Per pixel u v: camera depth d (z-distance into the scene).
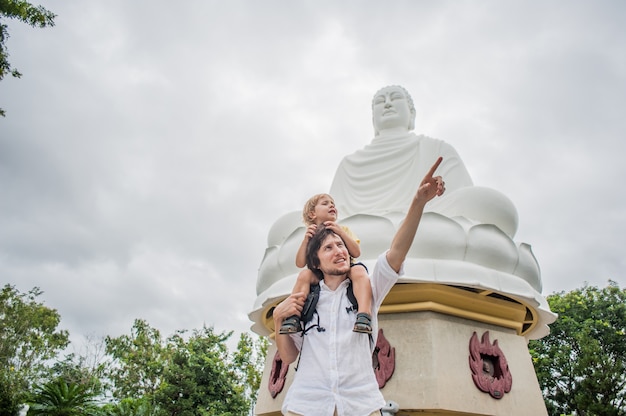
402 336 7.84
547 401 24.33
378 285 3.56
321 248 3.61
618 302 26.95
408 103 14.99
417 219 3.46
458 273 7.95
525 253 9.14
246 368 33.44
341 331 3.32
